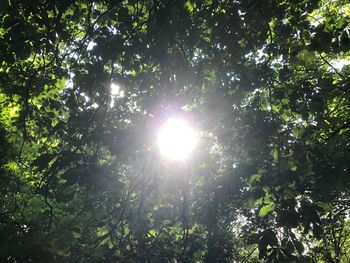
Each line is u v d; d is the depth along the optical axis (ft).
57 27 24.09
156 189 24.41
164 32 22.89
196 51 30.07
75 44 31.12
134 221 24.67
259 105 26.96
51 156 20.40
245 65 28.66
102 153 27.35
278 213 17.30
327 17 26.14
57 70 32.53
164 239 26.61
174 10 23.82
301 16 27.09
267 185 19.94
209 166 24.14
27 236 19.75
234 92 27.20
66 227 20.98
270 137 23.67
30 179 49.75
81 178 19.76
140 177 25.66
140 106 27.27
